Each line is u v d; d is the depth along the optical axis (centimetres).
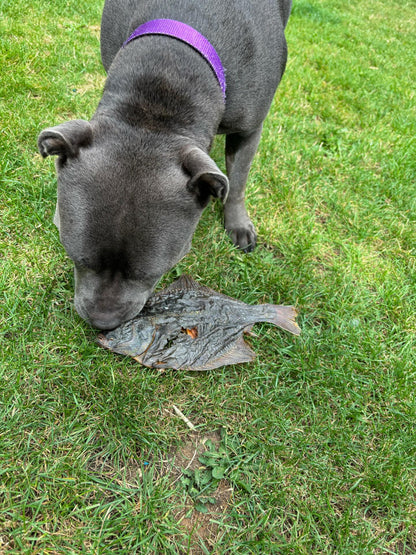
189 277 66
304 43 173
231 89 59
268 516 48
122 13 65
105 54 70
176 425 53
